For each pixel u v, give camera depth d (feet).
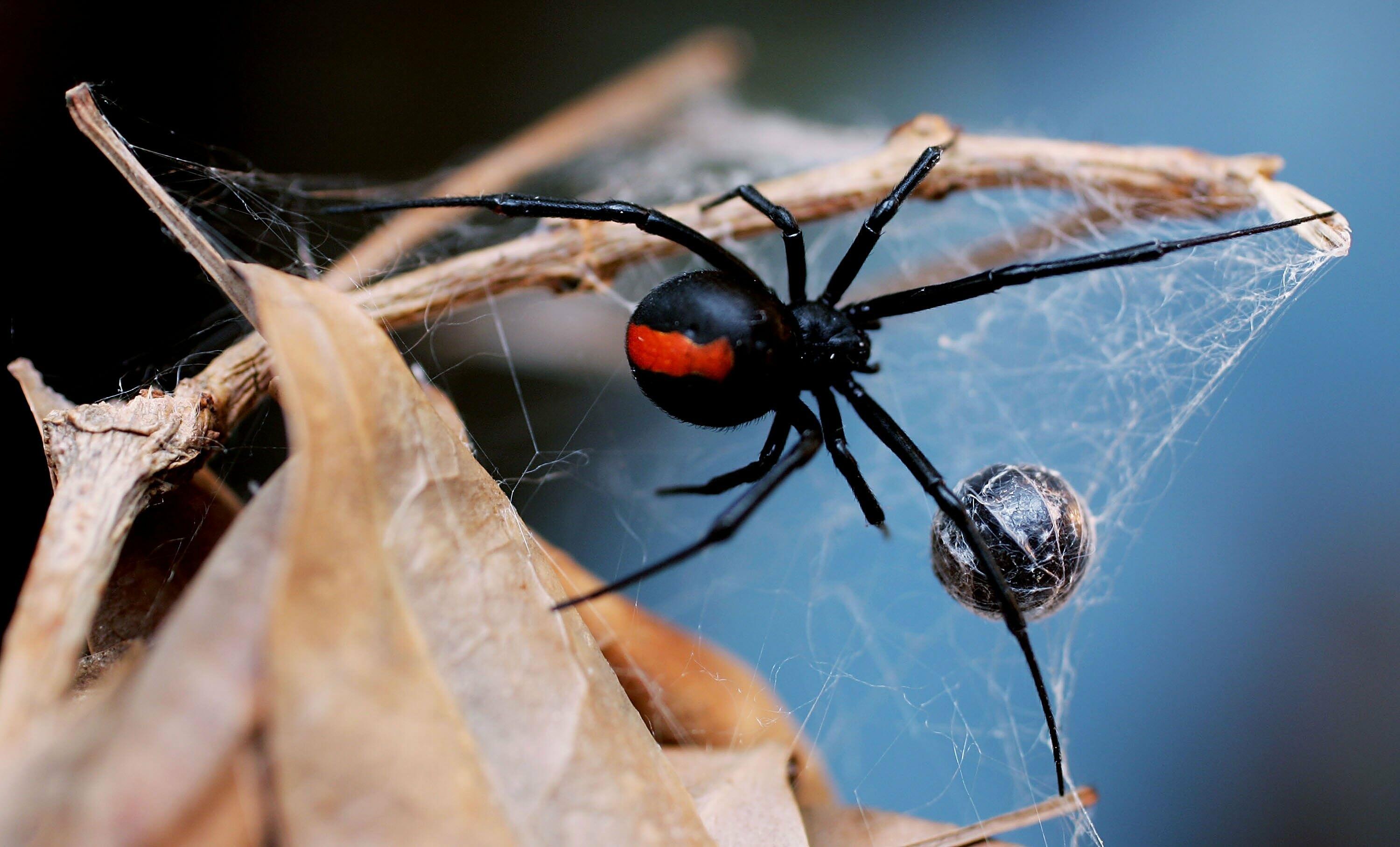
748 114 0.64
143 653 0.42
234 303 0.43
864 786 0.51
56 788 0.34
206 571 0.38
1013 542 0.47
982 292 0.49
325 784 0.36
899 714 0.52
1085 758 0.53
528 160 0.57
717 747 0.46
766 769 0.44
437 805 0.39
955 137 0.51
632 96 0.59
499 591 0.42
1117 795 0.52
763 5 0.67
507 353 0.54
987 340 0.58
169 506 0.44
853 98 0.65
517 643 0.41
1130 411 0.56
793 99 0.65
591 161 0.63
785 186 0.51
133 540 0.43
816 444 0.46
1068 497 0.47
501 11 0.62
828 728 0.52
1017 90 0.62
